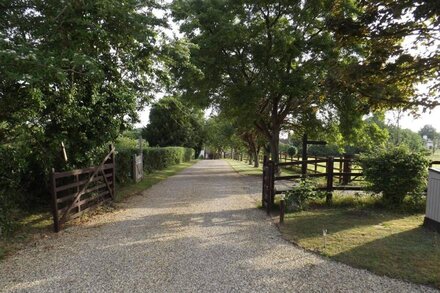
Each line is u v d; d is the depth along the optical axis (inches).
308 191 357.4
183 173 941.2
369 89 183.5
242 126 869.8
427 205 272.8
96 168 368.8
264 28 740.0
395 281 170.6
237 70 763.4
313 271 185.9
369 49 202.4
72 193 339.0
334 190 378.0
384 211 336.2
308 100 732.7
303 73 709.9
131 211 363.9
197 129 2230.6
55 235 264.7
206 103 853.8
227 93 798.5
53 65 226.4
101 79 305.3
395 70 180.1
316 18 717.3
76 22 266.5
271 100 824.3
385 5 175.8
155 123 1796.3
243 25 738.8
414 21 169.3
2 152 268.1
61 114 326.0
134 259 207.6
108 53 357.4
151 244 239.8
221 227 290.5
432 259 198.1
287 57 720.3
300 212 342.3
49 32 268.4
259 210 368.2
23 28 275.1
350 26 189.8
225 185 623.2
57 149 336.2
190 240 249.9
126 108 398.6
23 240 249.4
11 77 201.3
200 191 534.0
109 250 226.2
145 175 784.9
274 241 245.6
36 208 340.8
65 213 294.7
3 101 261.9
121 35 319.0
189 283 171.2
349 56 562.9
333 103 727.7
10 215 277.0
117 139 445.4
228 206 395.9
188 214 348.5
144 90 446.3
